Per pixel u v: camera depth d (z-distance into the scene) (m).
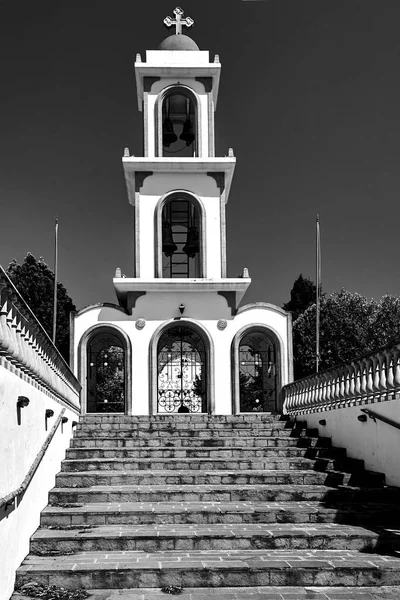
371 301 48.53
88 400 25.52
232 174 25.94
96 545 10.54
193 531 11.02
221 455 16.67
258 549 10.59
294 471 15.02
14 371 8.84
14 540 9.05
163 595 8.95
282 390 24.08
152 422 20.61
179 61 26.17
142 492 13.02
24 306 8.95
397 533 10.82
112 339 26.22
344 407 16.42
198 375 25.42
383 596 8.93
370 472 14.23
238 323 24.75
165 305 24.66
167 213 27.41
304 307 57.75
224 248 25.31
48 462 12.95
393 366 12.80
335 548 10.62
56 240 32.22
